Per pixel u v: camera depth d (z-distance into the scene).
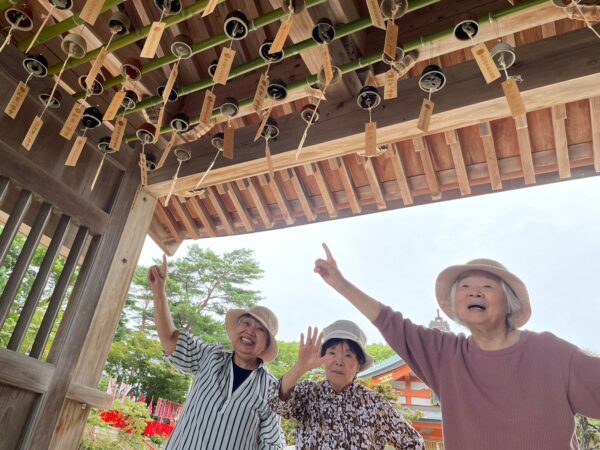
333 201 3.18
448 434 1.38
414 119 1.98
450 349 1.53
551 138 2.53
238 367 2.09
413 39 1.91
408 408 8.41
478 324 1.44
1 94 1.99
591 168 2.50
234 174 2.45
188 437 1.88
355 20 1.79
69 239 2.68
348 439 1.59
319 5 1.80
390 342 1.62
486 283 1.50
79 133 2.31
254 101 1.71
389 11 1.51
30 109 2.11
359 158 3.00
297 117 2.31
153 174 2.62
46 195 2.08
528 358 1.35
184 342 2.18
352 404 1.69
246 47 2.56
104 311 2.27
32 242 2.02
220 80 1.49
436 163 2.82
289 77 2.37
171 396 13.21
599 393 1.22
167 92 1.62
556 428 1.22
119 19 1.85
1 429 1.81
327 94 2.20
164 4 1.72
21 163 1.99
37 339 2.01
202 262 19.89
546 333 1.40
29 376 1.89
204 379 2.06
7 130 2.00
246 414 1.92
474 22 1.59
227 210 3.65
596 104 2.19
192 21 2.50
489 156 2.57
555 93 1.77
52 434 1.96
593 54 1.70
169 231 3.94
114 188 2.47
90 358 2.19
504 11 1.60
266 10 2.45
